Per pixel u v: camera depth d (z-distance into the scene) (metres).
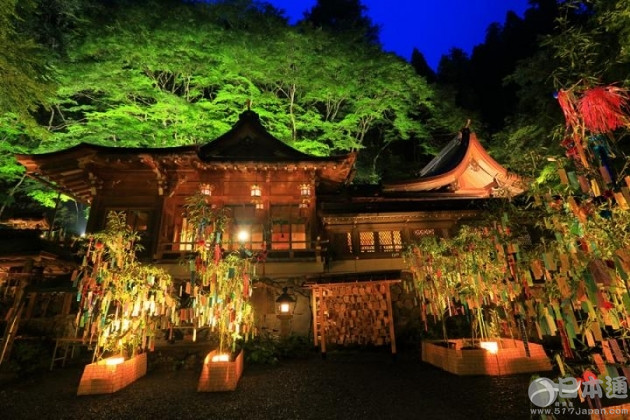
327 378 9.16
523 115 17.86
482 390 7.61
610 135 4.56
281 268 13.62
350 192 18.00
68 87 18.66
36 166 13.88
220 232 9.65
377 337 11.97
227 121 23.16
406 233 15.52
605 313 5.12
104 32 19.78
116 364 8.52
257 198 14.72
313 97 25.62
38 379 9.50
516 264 7.93
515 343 10.16
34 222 17.88
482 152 19.28
